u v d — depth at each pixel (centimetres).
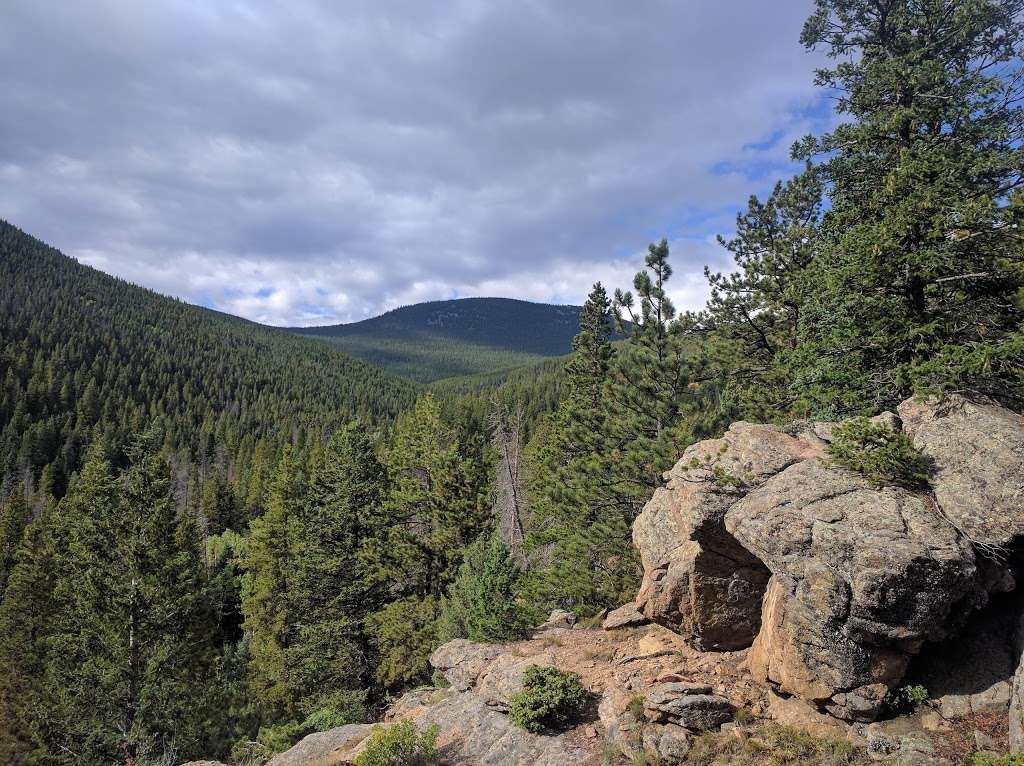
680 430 2248
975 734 909
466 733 1446
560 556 2877
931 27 1714
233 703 3097
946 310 1400
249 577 4547
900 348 1439
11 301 18812
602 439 2959
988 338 1338
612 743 1211
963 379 1217
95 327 19388
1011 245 1259
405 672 3012
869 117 1778
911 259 1292
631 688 1344
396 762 1316
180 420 14938
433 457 3509
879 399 1477
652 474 2444
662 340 2541
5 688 3284
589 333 3694
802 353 1706
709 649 1417
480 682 1672
